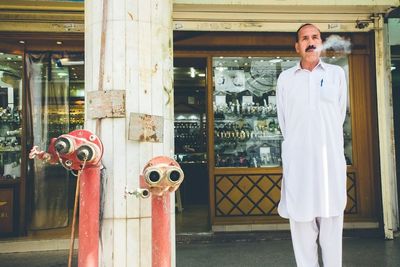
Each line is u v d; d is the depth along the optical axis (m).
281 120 3.10
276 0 5.59
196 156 10.11
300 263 2.93
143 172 2.23
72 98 6.57
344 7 5.82
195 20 5.85
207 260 4.93
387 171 5.97
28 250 5.62
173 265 2.99
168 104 3.05
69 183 6.40
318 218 2.96
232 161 6.62
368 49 6.40
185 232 6.19
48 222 6.23
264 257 5.02
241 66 6.69
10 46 6.01
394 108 7.19
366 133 6.44
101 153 2.31
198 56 6.39
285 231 6.24
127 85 2.80
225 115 6.68
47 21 5.88
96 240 2.37
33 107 6.25
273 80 6.73
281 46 6.45
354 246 5.47
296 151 2.89
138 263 2.76
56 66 6.33
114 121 2.78
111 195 2.75
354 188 6.40
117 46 2.81
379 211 6.07
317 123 2.87
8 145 6.17
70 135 2.24
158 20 2.96
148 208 2.80
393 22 6.54
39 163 6.24
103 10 2.84
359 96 6.46
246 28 5.95
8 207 5.95
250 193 6.42
